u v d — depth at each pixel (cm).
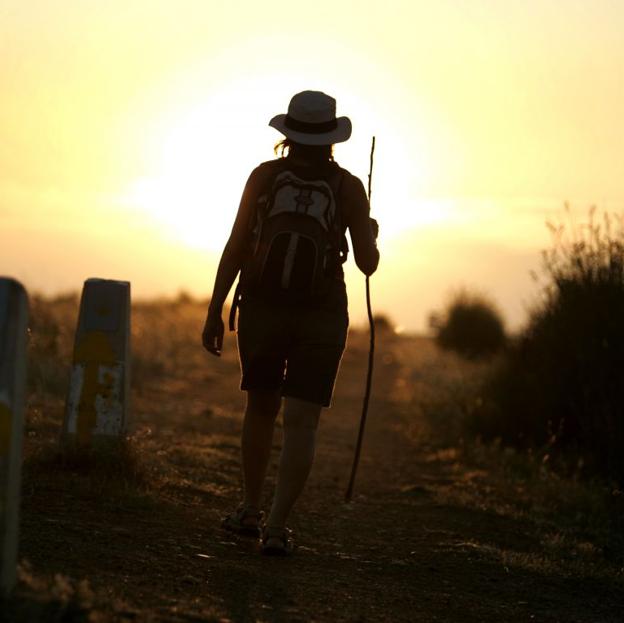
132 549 1297
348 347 8288
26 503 1483
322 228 1297
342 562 1438
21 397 889
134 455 1783
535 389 2906
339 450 2952
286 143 1366
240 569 1280
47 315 4191
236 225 1348
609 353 2616
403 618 1177
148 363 4416
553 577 1493
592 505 2102
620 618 1313
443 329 7031
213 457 2277
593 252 2809
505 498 2211
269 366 1348
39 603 883
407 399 4497
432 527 1830
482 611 1269
